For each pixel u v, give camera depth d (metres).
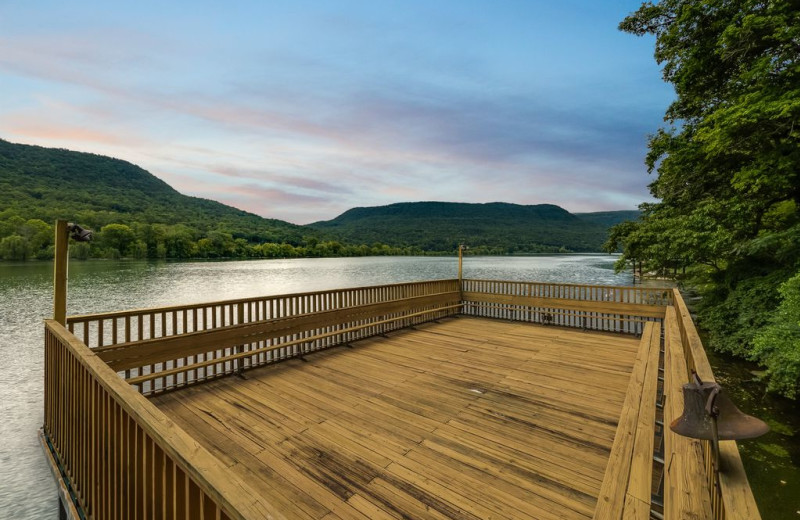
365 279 42.22
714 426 1.19
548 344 6.95
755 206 10.02
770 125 8.93
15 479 5.24
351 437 3.48
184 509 1.41
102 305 21.89
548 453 3.22
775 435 6.12
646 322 7.36
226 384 4.84
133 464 1.82
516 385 4.84
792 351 6.48
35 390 9.20
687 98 12.24
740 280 10.48
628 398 3.26
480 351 6.46
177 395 4.46
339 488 2.74
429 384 4.86
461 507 2.53
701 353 2.32
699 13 10.44
